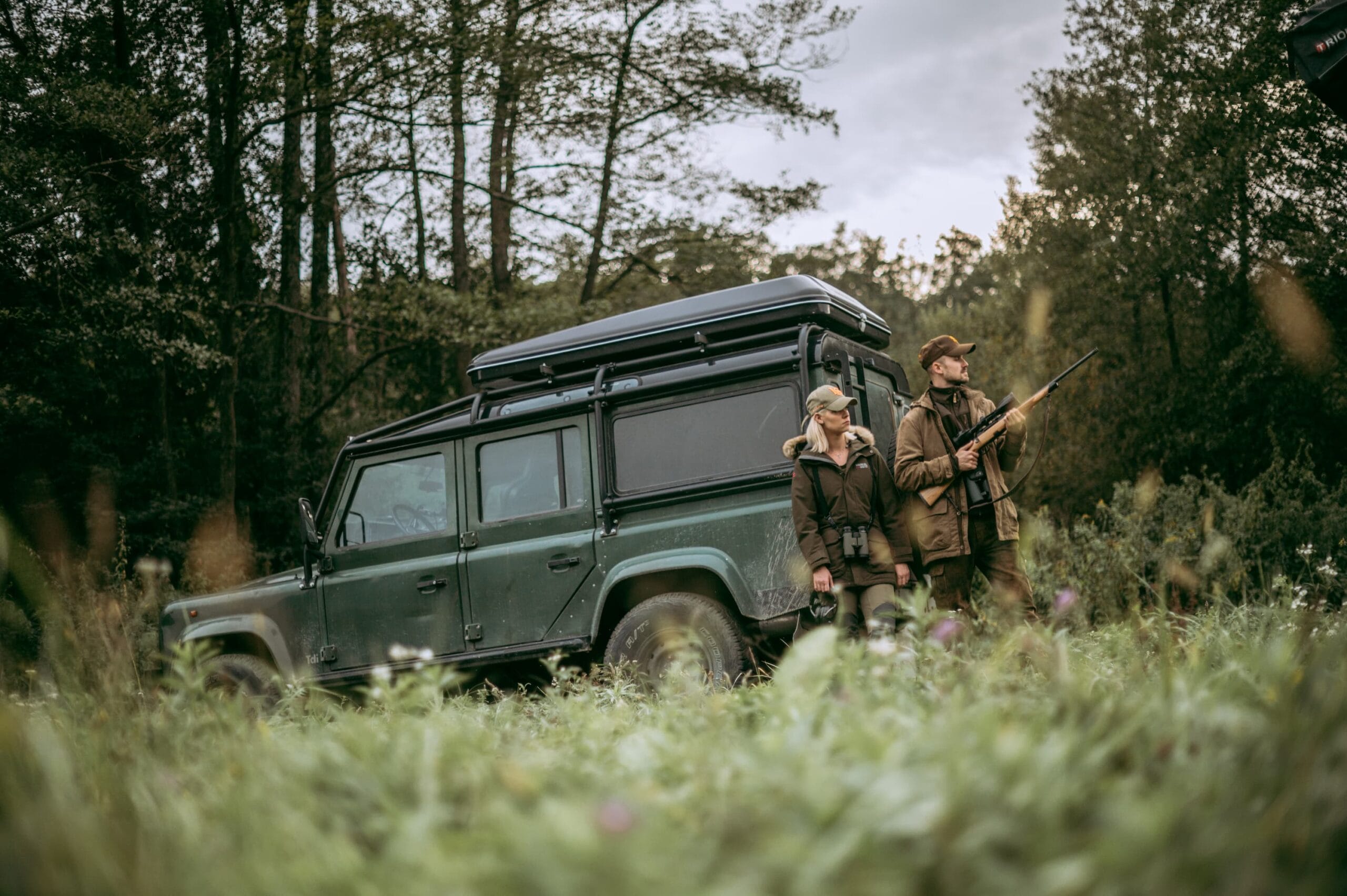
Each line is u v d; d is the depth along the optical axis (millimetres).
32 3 17688
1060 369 16500
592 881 1315
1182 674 2727
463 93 16875
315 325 22266
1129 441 15984
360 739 2561
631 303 22109
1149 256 16375
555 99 18438
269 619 7324
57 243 14828
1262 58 16000
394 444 7230
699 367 6527
